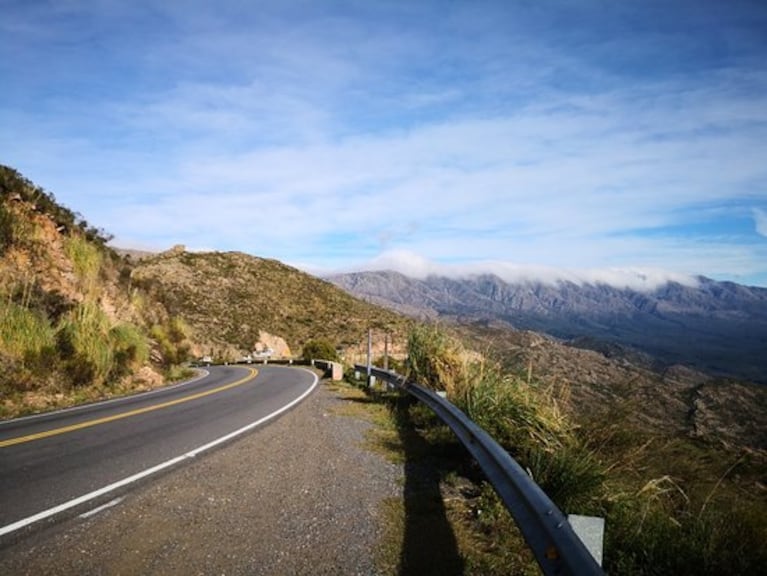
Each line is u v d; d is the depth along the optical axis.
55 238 18.72
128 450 7.52
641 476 5.82
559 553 3.01
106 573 3.72
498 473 5.03
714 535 4.26
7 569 3.72
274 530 4.64
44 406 12.17
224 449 7.76
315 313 86.62
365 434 9.32
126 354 18.16
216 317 73.56
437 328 12.40
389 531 4.70
